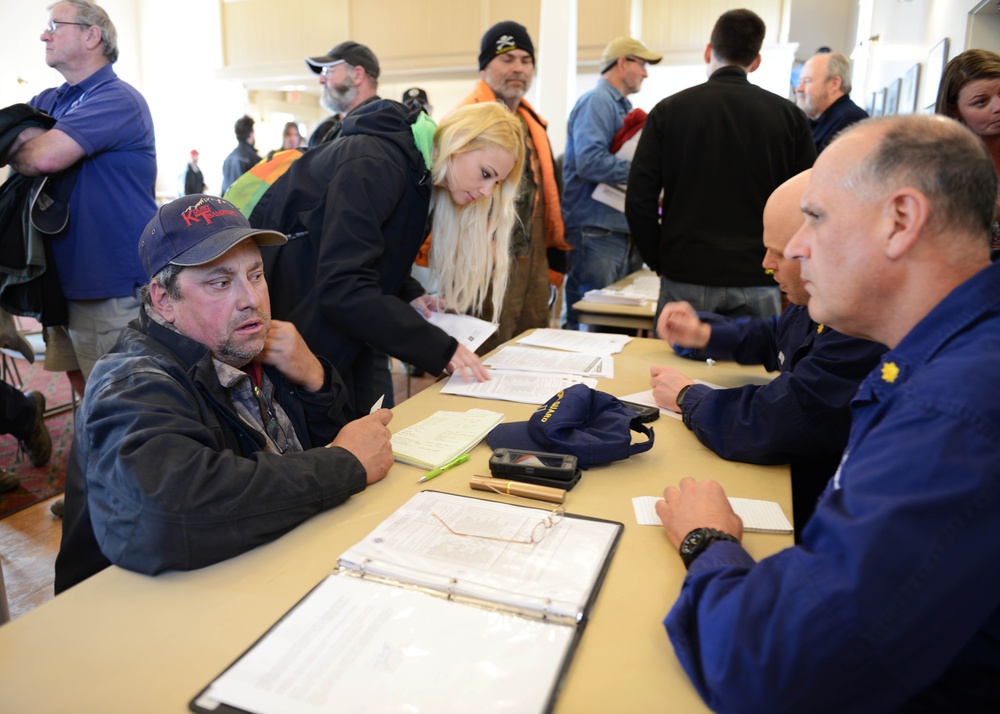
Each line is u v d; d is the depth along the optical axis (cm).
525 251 287
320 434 150
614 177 365
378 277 177
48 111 254
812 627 60
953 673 71
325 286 165
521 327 339
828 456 126
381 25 793
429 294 218
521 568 88
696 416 138
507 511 105
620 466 127
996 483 58
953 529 58
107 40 245
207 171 959
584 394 137
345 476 109
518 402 163
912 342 71
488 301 281
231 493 93
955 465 59
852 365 121
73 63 241
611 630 78
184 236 116
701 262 259
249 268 122
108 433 97
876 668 59
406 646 74
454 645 74
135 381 104
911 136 71
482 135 179
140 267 252
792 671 61
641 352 212
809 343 143
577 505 111
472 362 171
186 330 120
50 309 244
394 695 67
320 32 823
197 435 99
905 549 58
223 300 118
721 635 66
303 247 181
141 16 934
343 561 90
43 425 299
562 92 463
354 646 74
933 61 423
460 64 770
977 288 69
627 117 370
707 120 251
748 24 249
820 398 121
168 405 102
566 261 390
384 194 171
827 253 78
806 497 152
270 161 205
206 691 68
